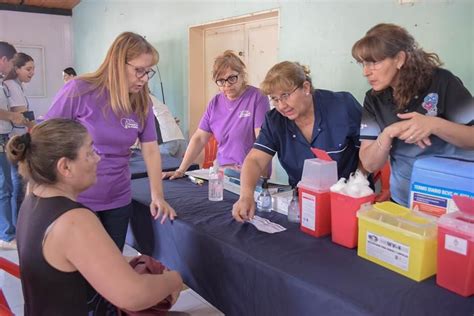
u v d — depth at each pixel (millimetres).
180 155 4449
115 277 972
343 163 1760
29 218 1007
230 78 2303
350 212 1269
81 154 1041
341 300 979
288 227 1508
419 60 1339
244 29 3846
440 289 1027
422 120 1243
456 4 2195
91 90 1598
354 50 1377
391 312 926
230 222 1574
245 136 2396
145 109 1775
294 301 1103
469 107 1325
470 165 1196
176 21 4469
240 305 1319
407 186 1499
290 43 3193
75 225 963
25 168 1029
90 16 6480
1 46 3139
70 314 1012
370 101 1516
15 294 2266
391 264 1135
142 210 1884
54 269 979
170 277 1174
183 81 4508
